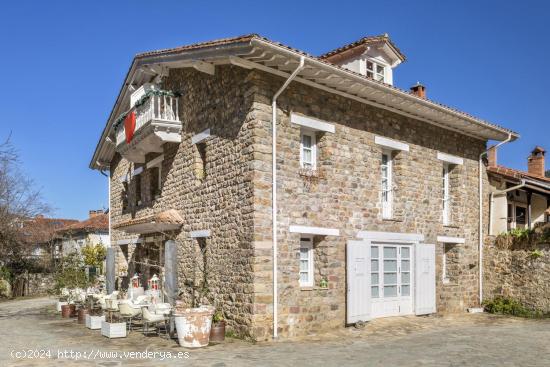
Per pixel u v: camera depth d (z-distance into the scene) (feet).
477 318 42.93
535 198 57.11
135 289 43.09
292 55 29.89
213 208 35.45
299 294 33.01
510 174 50.01
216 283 34.30
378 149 39.37
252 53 29.55
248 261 31.37
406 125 41.93
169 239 41.60
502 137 49.39
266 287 31.24
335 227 35.63
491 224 50.34
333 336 32.63
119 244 56.85
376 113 39.40
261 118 31.99
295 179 33.55
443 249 45.09
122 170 57.67
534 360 25.12
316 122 34.99
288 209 32.94
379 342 30.55
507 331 35.32
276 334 31.27
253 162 31.48
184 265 38.78
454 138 47.06
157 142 42.39
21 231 82.43
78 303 46.55
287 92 33.53
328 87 35.35
